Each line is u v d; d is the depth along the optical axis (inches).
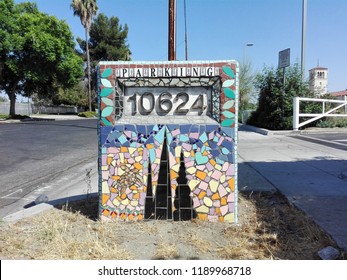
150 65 162.7
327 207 187.8
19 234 155.6
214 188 166.4
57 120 1360.7
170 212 176.1
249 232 157.1
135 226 164.1
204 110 168.4
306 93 719.7
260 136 614.9
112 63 164.2
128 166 168.1
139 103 169.3
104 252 137.9
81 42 2249.0
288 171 293.0
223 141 164.6
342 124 722.8
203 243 146.6
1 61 1200.2
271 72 727.7
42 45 1200.2
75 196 224.2
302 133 643.5
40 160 393.4
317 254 134.8
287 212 185.6
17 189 265.1
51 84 1435.8
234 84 161.8
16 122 1123.3
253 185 242.1
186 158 166.2
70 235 153.6
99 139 169.5
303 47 726.5
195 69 161.5
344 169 298.8
